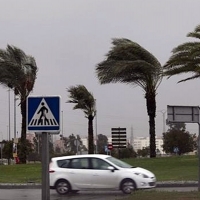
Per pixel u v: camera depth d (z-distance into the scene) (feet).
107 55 160.04
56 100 27.55
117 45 159.63
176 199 57.11
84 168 80.28
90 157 80.64
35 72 172.24
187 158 154.20
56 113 27.45
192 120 65.51
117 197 73.10
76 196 77.92
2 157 284.00
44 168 27.02
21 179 115.96
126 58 158.61
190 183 97.66
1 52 169.89
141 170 80.12
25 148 178.19
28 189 97.91
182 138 292.61
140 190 74.28
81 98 201.36
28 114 27.66
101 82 163.43
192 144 295.89
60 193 80.12
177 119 64.39
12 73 167.63
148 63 153.58
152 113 162.50
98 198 73.67
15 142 190.90
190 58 131.85
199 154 66.64
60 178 80.38
